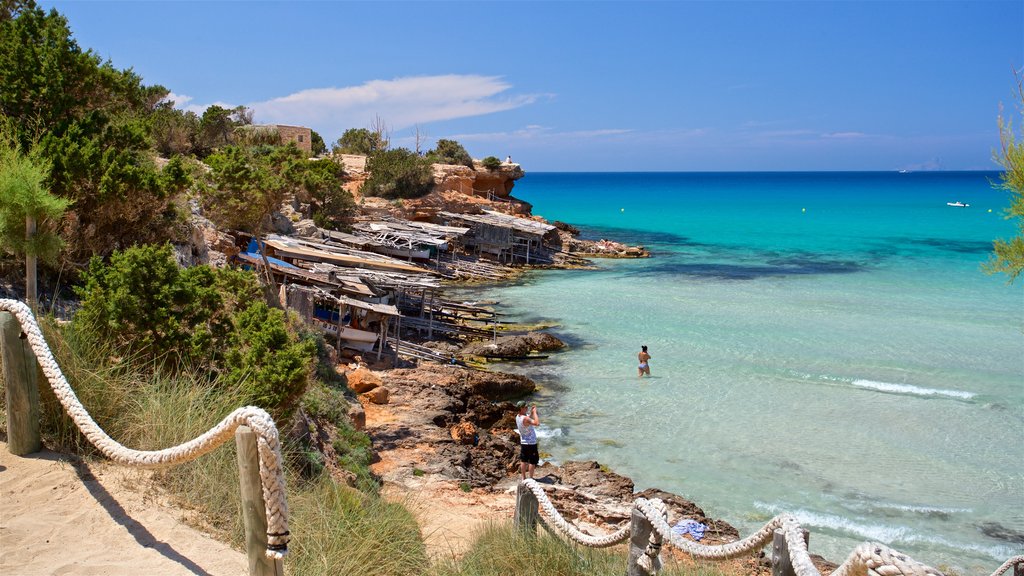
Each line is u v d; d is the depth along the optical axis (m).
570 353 31.81
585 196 195.12
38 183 9.89
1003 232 86.31
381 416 21.84
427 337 34.69
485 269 56.69
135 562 5.86
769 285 49.31
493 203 78.00
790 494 18.02
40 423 7.37
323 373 20.09
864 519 16.70
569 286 50.25
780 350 31.48
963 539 15.84
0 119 14.58
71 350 8.08
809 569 4.88
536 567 8.77
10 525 6.06
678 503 16.50
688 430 22.44
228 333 11.85
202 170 37.72
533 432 17.92
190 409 8.17
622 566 8.95
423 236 55.16
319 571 6.71
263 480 5.01
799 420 23.17
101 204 14.66
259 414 5.06
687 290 47.62
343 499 8.90
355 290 31.69
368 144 98.69
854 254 66.94
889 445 21.09
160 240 17.28
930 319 37.38
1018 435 21.80
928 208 135.62
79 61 16.39
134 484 7.09
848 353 30.86
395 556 8.10
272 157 51.84
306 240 42.81
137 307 10.25
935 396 25.33
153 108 57.56
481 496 16.89
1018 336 33.56
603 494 17.19
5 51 16.17
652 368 29.27
